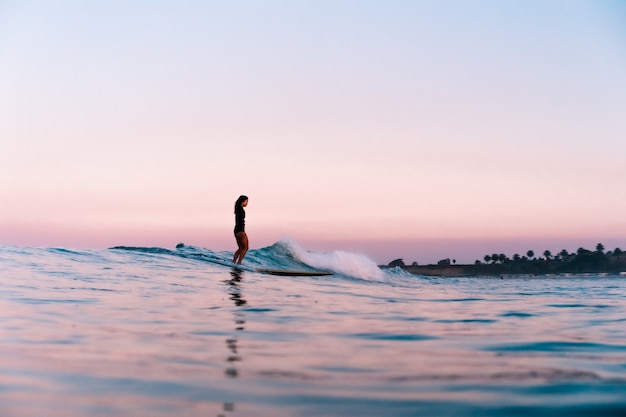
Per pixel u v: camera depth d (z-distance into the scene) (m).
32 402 3.23
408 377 4.06
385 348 5.32
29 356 4.41
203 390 3.57
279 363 4.46
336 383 3.84
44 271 12.73
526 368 4.44
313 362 4.55
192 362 4.39
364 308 9.54
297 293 12.24
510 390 3.71
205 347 5.08
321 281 17.50
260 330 6.30
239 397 3.43
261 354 4.83
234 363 4.41
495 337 6.20
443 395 3.57
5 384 3.59
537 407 3.33
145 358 4.49
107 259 16.53
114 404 3.22
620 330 6.99
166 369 4.11
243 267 18.42
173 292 10.59
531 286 24.27
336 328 6.74
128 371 4.01
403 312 9.02
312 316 7.93
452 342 5.79
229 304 9.12
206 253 21.64
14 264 13.59
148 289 10.88
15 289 9.55
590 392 3.68
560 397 3.55
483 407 3.32
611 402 3.45
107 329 5.93
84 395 3.39
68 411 3.08
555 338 6.17
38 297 8.69
